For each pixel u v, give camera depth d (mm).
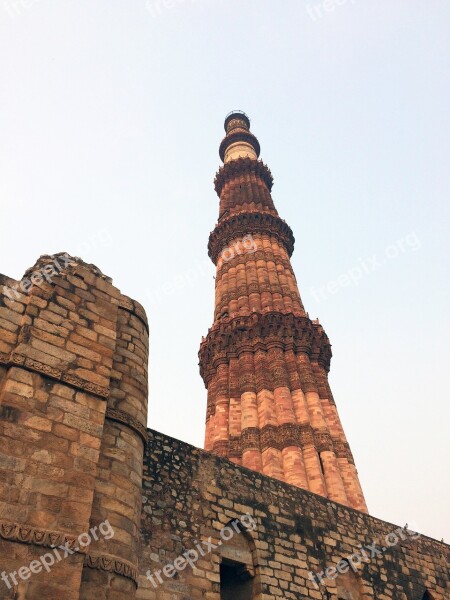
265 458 28016
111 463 10703
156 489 14547
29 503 8914
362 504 26922
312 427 29969
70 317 11922
